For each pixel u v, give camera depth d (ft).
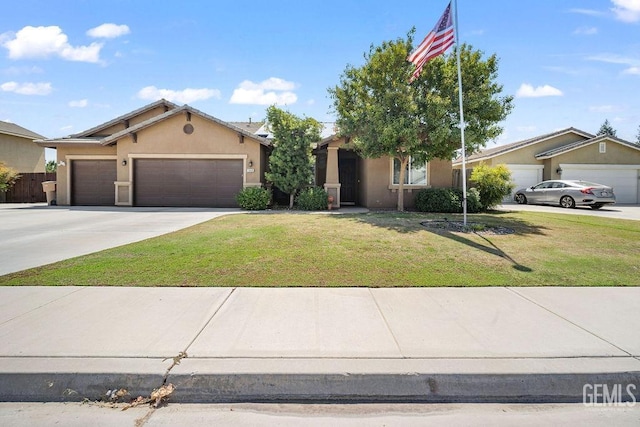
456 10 32.78
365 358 11.18
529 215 46.16
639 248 26.18
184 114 58.34
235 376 10.39
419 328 13.23
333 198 56.34
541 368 10.75
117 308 14.89
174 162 58.95
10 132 87.86
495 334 12.78
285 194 64.44
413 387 10.39
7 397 10.09
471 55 42.11
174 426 9.05
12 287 17.37
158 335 12.51
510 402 10.27
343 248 25.44
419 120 42.73
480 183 51.83
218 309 14.89
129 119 68.39
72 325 13.21
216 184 58.59
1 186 73.31
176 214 47.52
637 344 12.14
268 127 54.95
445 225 35.47
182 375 10.36
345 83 46.75
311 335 12.64
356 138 46.39
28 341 11.98
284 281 18.57
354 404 10.10
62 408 9.75
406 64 43.04
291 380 10.41
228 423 9.20
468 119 42.01
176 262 21.83
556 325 13.55
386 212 48.67
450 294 16.88
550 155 75.00
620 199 76.74
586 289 17.67
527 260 22.76
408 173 57.52
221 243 26.91
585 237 30.01
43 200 77.56
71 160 62.85
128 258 22.72
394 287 17.84
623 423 9.32
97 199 62.69
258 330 12.98
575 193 61.36
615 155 76.28
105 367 10.56
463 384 10.44
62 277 18.89
